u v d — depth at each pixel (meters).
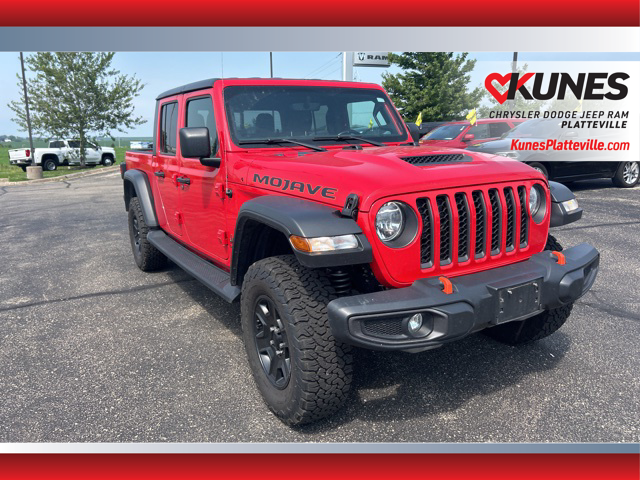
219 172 3.52
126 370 3.37
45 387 3.17
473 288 2.47
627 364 3.27
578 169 10.15
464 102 19.44
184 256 4.27
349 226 2.40
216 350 3.64
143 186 5.20
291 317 2.50
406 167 2.66
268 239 3.05
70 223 9.09
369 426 2.70
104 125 26.89
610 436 2.57
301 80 3.86
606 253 5.80
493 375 3.17
